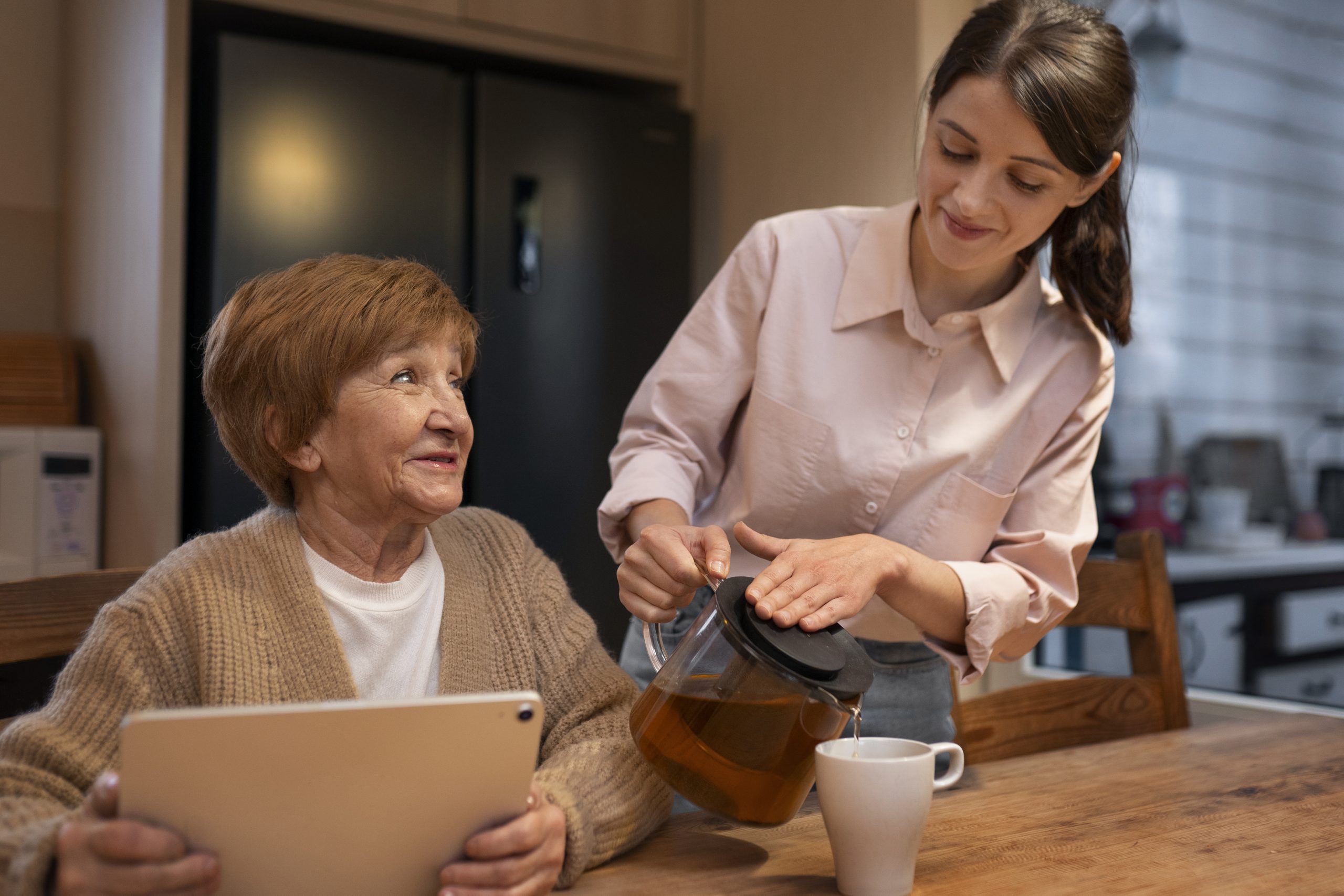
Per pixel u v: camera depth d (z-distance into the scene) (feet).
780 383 4.04
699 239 9.21
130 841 2.08
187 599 2.85
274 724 2.06
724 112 8.90
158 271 7.11
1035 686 4.45
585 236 8.30
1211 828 3.11
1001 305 3.91
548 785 2.73
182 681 2.82
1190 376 7.26
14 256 9.11
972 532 4.01
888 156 7.28
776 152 8.33
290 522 3.05
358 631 3.01
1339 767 3.80
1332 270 6.51
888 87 7.27
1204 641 7.18
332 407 2.91
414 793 2.26
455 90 8.05
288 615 2.89
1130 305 3.97
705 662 2.72
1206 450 7.18
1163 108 7.40
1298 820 3.19
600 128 8.36
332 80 7.54
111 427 8.09
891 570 3.21
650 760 2.82
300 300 2.89
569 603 3.43
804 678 2.63
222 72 7.19
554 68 8.79
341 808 2.22
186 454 7.66
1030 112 3.28
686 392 4.16
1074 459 4.10
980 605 3.46
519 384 8.02
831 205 7.80
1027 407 4.06
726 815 2.77
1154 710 4.73
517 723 2.26
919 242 3.99
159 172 7.12
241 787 2.12
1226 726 4.44
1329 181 6.56
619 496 3.86
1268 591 6.77
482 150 7.86
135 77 7.55
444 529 3.40
